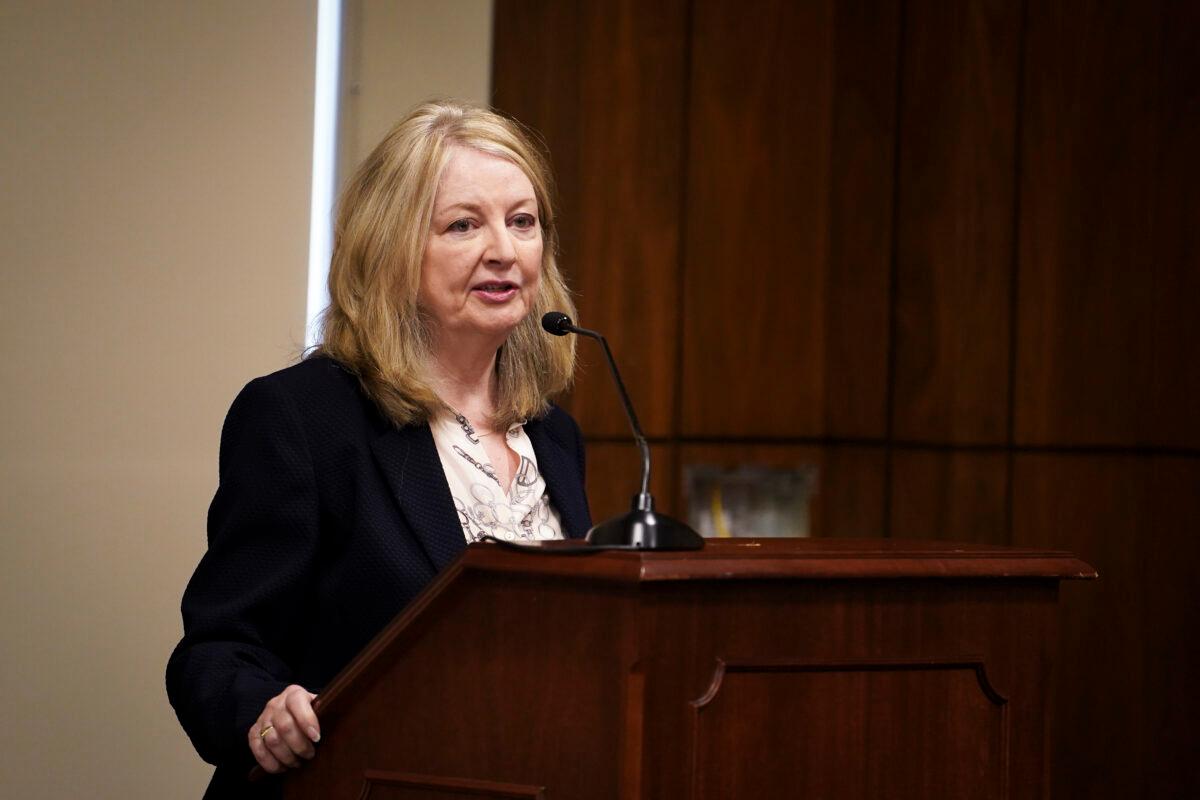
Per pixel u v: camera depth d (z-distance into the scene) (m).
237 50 7.43
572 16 9.59
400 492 3.65
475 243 3.84
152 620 7.09
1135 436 8.72
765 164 10.31
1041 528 9.08
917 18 9.95
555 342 4.26
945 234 9.63
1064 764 8.84
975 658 2.97
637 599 2.62
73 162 7.01
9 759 6.79
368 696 2.98
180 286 7.25
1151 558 8.60
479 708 2.82
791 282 10.41
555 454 4.21
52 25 6.98
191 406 7.25
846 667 2.83
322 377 3.76
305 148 7.61
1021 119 9.26
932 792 2.92
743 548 2.87
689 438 10.06
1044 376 9.13
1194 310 8.47
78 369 7.00
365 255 3.87
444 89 8.54
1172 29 8.68
